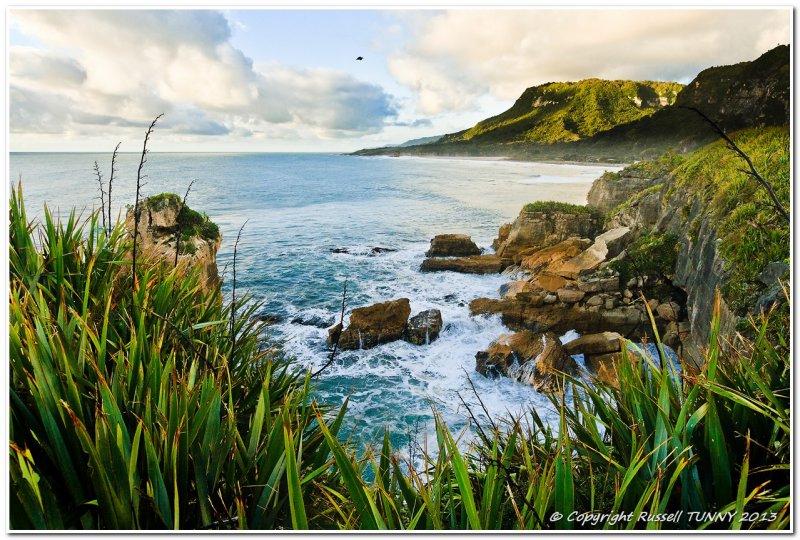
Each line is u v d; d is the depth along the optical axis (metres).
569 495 2.03
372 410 10.87
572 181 83.19
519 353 12.19
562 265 19.50
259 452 2.64
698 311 11.86
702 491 2.27
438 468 2.38
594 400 2.99
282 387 3.77
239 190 68.88
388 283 21.64
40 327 2.47
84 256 4.08
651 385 3.04
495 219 43.31
